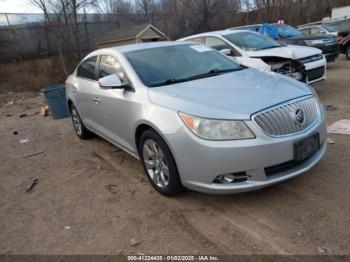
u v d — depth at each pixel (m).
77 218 3.69
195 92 3.63
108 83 4.08
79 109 5.89
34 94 16.66
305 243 2.86
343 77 9.92
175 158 3.41
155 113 3.58
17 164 5.70
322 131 3.57
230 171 3.13
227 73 4.36
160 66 4.40
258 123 3.12
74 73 6.31
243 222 3.25
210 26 30.28
